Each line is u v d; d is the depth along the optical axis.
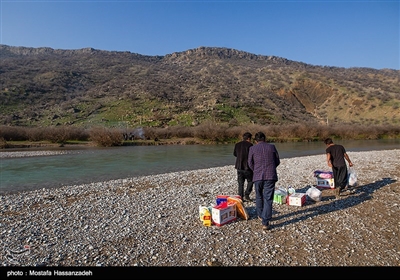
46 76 124.94
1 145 40.12
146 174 17.91
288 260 5.43
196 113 77.88
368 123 83.19
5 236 6.84
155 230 7.08
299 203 8.86
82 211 8.85
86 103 95.19
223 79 132.00
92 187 12.75
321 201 9.45
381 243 6.17
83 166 21.64
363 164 18.31
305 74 139.25
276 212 8.33
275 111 91.19
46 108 91.94
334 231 6.84
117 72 147.75
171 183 13.45
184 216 8.16
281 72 146.75
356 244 6.12
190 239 6.48
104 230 7.14
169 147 41.56
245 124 67.56
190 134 56.88
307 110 115.94
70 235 6.85
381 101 102.12
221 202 8.11
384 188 11.19
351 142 50.19
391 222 7.44
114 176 17.22
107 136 43.62
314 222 7.46
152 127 64.50
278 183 12.50
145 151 34.81
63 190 12.19
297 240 6.34
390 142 49.53
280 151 33.41
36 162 24.09
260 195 7.25
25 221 7.96
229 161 24.39
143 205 9.43
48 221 7.93
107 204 9.63
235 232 6.85
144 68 158.12
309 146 41.59
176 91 105.94
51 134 47.56
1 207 9.52
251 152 7.28
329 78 134.38
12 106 89.75
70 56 199.62
